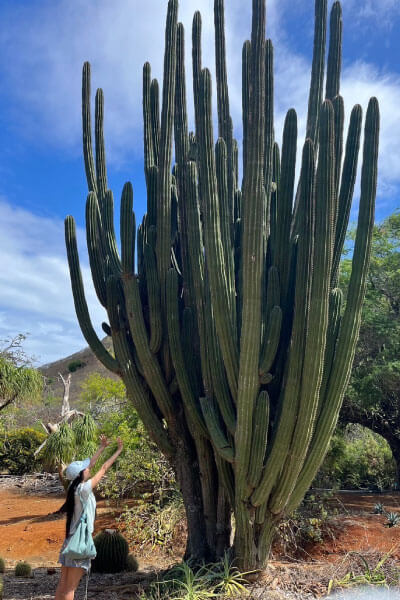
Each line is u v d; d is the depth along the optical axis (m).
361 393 12.06
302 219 5.77
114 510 11.85
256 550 6.00
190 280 6.91
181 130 7.15
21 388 14.39
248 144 5.66
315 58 7.18
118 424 14.62
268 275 6.29
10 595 6.07
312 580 6.14
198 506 6.84
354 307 5.76
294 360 5.59
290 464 5.69
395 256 13.24
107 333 7.25
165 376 6.95
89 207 7.23
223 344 5.88
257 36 5.69
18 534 11.17
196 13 6.90
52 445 12.69
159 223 6.78
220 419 6.35
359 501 11.55
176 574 6.09
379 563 6.41
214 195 5.91
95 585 6.34
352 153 6.35
